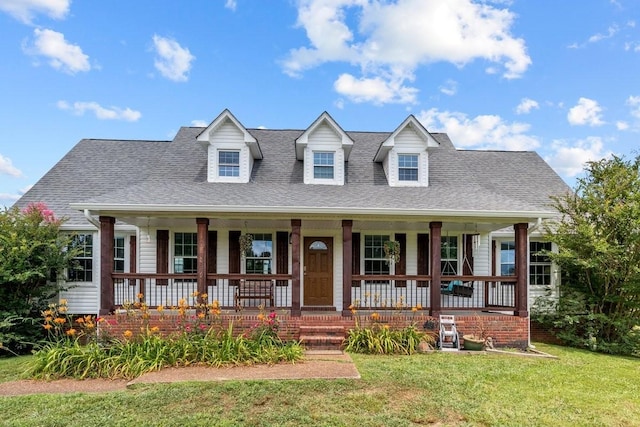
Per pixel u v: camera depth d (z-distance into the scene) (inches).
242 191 427.2
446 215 381.4
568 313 425.4
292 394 233.6
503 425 196.2
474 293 484.4
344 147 481.4
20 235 416.8
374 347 344.2
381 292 437.4
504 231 503.5
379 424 195.2
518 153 629.6
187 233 478.6
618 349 387.9
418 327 376.8
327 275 476.4
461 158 563.5
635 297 401.4
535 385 259.8
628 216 394.6
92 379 274.4
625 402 232.1
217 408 213.6
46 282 439.5
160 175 473.1
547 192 537.6
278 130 600.7
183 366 293.4
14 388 256.4
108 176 534.3
